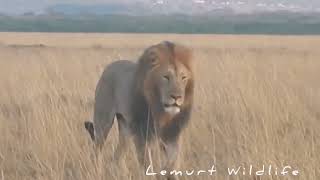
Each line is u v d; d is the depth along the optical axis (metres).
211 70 24.20
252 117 13.98
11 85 21.12
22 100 18.03
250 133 12.53
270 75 21.14
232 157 11.78
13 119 15.65
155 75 10.53
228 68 22.17
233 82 18.58
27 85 19.66
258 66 24.75
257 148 11.30
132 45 78.12
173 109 10.30
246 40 103.44
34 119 13.76
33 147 12.31
